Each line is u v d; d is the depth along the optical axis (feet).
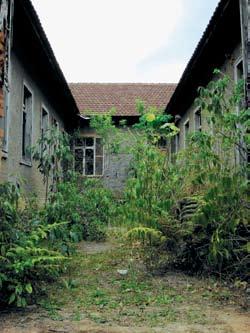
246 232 16.48
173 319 12.16
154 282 16.85
